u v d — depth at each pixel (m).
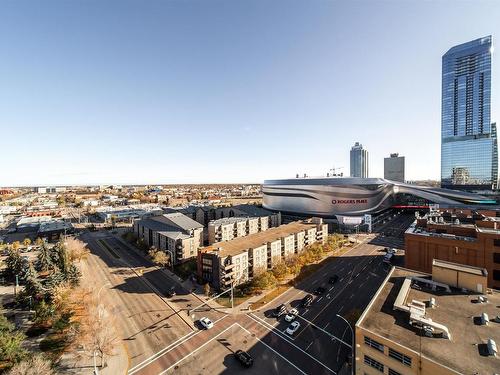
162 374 39.78
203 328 51.50
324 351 44.41
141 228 118.25
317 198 165.38
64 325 49.91
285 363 41.69
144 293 67.25
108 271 83.69
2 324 43.06
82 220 180.12
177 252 90.06
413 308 33.91
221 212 158.88
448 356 26.95
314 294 64.94
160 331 50.59
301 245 96.50
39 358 37.91
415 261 67.56
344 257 93.88
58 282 65.81
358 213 157.88
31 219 175.62
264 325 52.19
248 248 75.38
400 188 193.50
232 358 42.94
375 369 31.48
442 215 93.62
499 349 27.75
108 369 40.75
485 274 39.59
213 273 70.38
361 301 61.16
